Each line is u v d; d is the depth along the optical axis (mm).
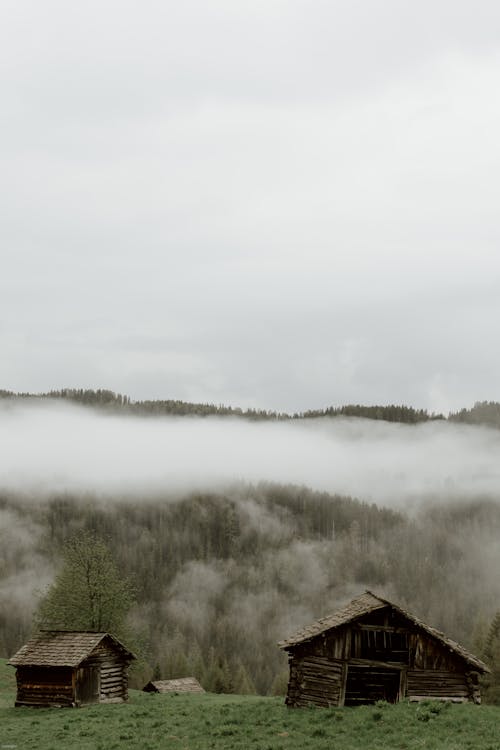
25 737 44562
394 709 42875
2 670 86188
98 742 41219
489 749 33938
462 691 49156
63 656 58875
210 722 44125
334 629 48938
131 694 72625
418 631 49594
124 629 79500
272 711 46688
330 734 39125
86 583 78812
